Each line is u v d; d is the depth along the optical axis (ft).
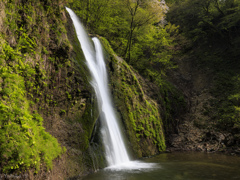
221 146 41.39
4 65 14.42
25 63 16.70
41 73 18.62
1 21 14.71
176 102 58.49
